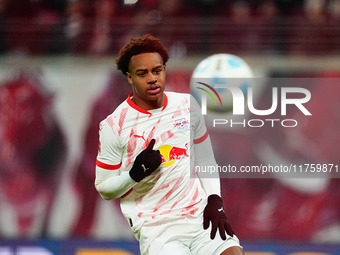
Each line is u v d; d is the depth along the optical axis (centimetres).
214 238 1352
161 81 1348
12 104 2698
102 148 1384
